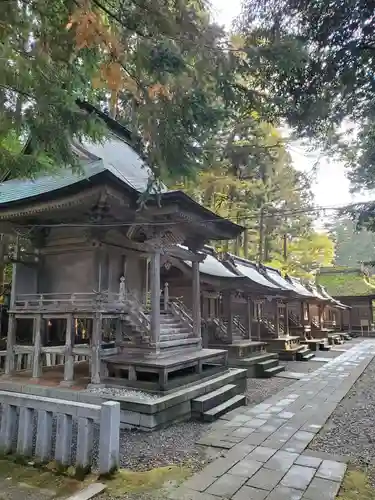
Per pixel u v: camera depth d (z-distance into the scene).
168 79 3.44
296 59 3.60
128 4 3.33
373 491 3.99
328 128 5.01
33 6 3.41
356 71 4.09
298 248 28.47
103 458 4.11
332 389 9.68
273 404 7.98
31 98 4.37
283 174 17.28
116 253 8.89
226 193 17.44
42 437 4.37
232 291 13.04
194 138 3.94
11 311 8.16
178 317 9.38
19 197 8.01
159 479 4.15
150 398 6.33
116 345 7.82
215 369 8.57
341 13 3.83
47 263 8.96
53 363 9.88
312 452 5.08
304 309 22.11
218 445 5.33
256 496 3.80
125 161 9.54
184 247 9.82
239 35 4.21
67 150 4.77
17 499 3.64
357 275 34.09
